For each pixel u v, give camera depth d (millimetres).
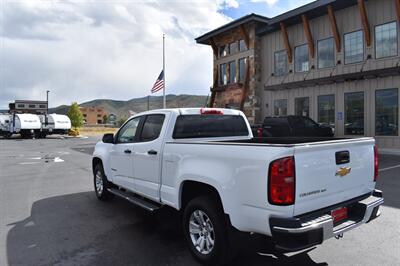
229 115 5652
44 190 8547
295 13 20125
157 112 5285
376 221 5535
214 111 5426
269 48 24125
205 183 3943
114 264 4109
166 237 5039
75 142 29984
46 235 5133
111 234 5172
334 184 3625
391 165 12055
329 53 19734
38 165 13727
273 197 3189
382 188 8047
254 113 24672
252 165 3379
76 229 5410
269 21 22172
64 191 8414
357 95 18141
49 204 7047
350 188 3865
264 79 24578
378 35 17062
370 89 17500
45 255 4379
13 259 4254
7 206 6891
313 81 19578
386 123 16812
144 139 5426
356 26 18125
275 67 23672
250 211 3416
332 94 19484
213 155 3852
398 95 16266
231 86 26750
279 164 3174
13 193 8180
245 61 25734
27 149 22312
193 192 4543
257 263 4066
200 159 4043
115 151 6297
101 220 5887
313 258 4184
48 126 36000
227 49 27688
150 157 5055
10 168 12844
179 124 4977
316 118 20453
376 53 17156
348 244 4594
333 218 3586
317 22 20359
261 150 3324
